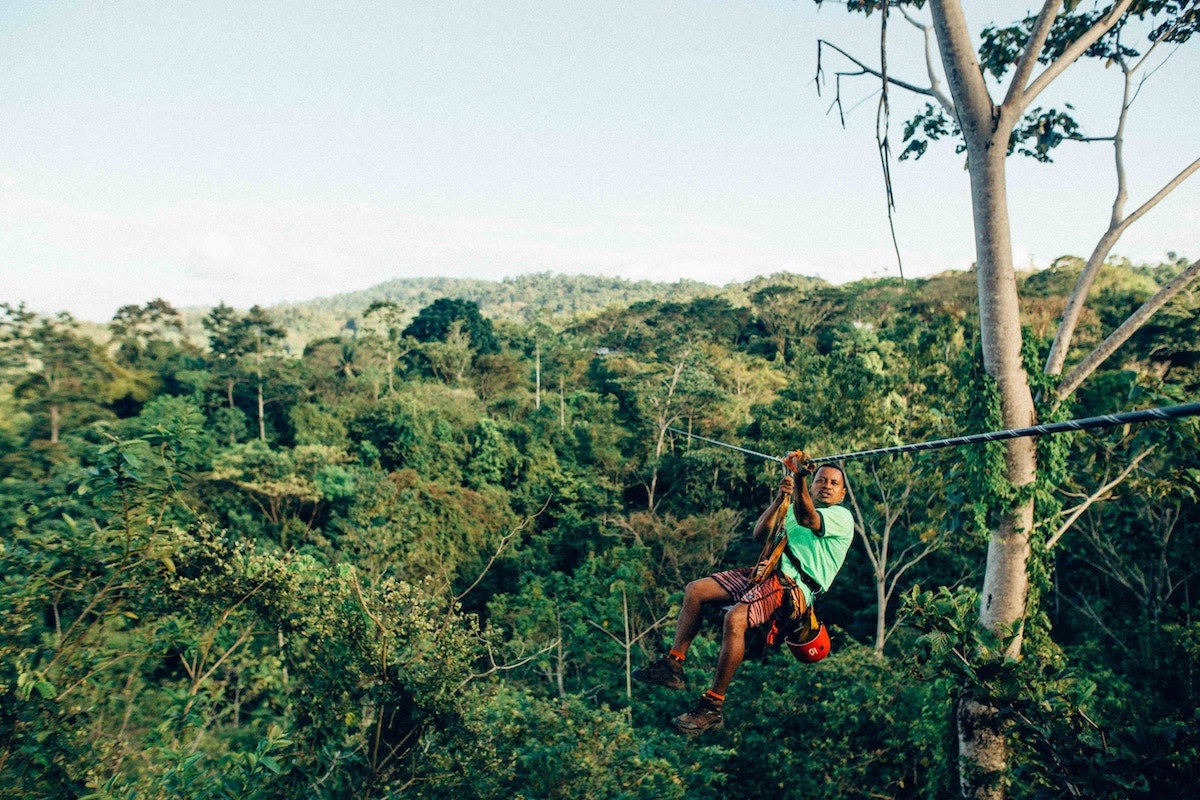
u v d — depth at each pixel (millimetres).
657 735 14930
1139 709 13562
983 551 24141
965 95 9180
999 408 9875
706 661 18703
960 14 8969
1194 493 11008
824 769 14625
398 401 50062
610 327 97188
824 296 80188
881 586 24281
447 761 9734
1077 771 6613
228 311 58125
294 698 9664
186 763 6805
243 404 54688
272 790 8953
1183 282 9227
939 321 21750
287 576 9305
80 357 44094
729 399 50406
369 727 10117
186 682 9125
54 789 7004
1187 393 11078
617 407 60719
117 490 7406
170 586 8656
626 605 23828
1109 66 10859
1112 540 20125
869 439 23219
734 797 14977
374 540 31609
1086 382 23234
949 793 11133
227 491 35531
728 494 41938
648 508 43750
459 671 10180
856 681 15570
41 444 35562
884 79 5820
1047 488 10031
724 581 3623
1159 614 19000
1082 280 10266
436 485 40031
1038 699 7578
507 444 48438
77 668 7691
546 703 12320
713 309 86188
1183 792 5965
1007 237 9523
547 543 39688
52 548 7617
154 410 44188
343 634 9633
